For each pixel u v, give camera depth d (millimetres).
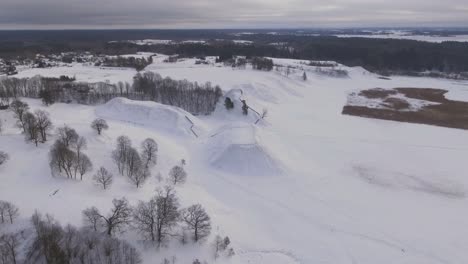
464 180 74562
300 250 50812
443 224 58312
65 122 90938
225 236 51094
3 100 118562
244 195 66062
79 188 57562
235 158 77125
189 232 48594
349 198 65938
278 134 101062
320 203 63812
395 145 95188
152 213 46375
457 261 49562
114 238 44281
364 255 50250
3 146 71562
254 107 121188
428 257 50250
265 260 48188
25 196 52656
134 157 65438
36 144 72250
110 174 61438
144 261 43562
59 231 41906
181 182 65938
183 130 94562
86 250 41531
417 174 77188
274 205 62750
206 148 84688
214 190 67312
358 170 78500
